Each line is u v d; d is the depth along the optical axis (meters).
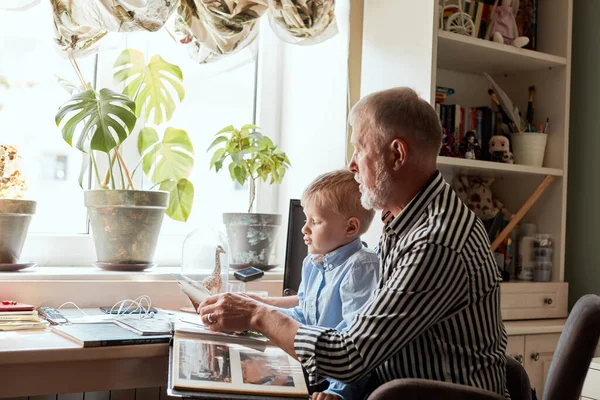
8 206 2.08
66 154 2.48
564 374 1.45
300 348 1.38
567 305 2.57
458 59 2.53
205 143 2.79
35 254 2.39
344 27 2.61
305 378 1.42
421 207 1.46
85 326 1.71
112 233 2.26
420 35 2.30
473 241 1.40
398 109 1.46
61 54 2.23
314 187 1.78
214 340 1.58
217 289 2.09
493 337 1.46
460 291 1.38
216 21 2.35
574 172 2.68
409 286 1.35
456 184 2.62
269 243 2.58
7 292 2.01
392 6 2.43
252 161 2.56
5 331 1.68
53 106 2.45
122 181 2.34
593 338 1.44
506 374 1.64
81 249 2.47
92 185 2.52
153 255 2.35
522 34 2.61
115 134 2.52
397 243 1.47
